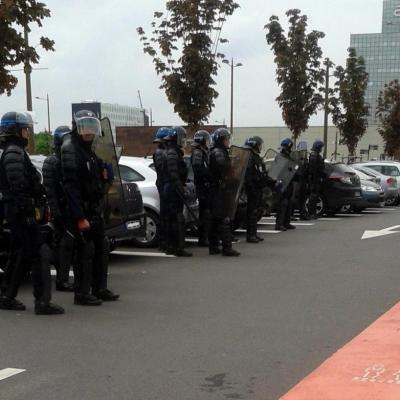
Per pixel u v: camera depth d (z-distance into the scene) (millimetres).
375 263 8680
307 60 24703
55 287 7344
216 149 9258
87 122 6035
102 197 6430
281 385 4125
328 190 15789
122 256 9414
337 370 4359
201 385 4137
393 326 5453
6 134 5824
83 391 4047
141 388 4090
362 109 31266
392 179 19984
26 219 5867
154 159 9609
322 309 6109
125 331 5398
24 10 10750
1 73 10883
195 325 5566
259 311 6047
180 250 9398
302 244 10633
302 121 25234
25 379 4270
